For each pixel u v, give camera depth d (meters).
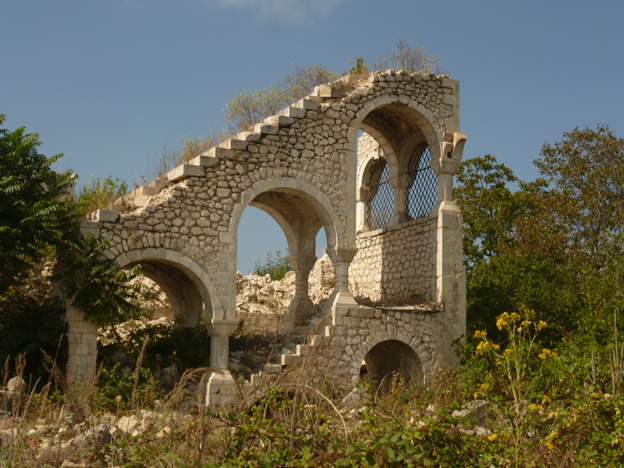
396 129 22.73
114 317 16.00
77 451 9.17
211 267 17.41
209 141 19.47
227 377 16.86
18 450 8.81
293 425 6.45
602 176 34.09
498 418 9.12
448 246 20.69
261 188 18.30
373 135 22.81
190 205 17.38
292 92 20.92
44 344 15.47
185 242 17.19
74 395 12.52
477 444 7.39
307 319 21.89
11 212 15.41
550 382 11.91
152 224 16.84
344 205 19.45
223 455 6.73
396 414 7.66
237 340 19.38
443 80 21.62
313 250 22.31
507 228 33.31
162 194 17.50
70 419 11.29
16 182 15.63
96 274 15.64
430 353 19.88
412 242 21.94
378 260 23.55
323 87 19.95
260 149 18.39
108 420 11.75
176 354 18.09
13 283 15.94
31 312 16.25
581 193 34.34
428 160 22.16
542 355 12.48
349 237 19.36
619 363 9.61
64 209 16.06
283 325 22.22
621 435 7.88
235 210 17.88
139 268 16.11
